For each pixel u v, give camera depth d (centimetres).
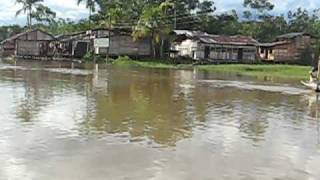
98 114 2236
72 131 1819
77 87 3488
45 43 9462
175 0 9600
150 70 6191
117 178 1242
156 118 2184
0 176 1230
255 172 1341
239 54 8681
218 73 5962
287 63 8775
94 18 10488
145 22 8169
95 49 8438
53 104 2516
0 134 1712
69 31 11231
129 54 8494
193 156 1496
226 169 1360
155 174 1288
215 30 10344
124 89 3472
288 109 2677
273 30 10706
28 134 1733
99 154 1481
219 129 1975
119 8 9006
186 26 9931
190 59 8169
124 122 2050
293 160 1491
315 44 8856
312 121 2269
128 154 1493
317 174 1341
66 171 1291
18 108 2330
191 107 2605
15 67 5859
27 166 1325
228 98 3123
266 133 1928
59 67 6250
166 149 1577
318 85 3738
